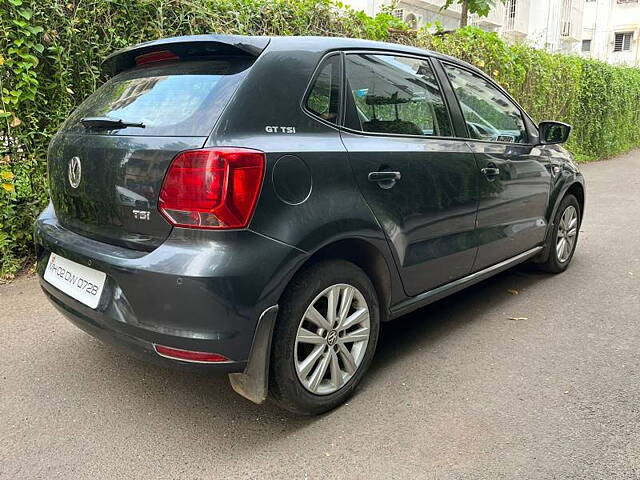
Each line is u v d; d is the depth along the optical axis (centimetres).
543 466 235
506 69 962
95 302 251
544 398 289
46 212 316
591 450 245
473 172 353
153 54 289
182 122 242
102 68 328
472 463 238
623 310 410
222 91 245
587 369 320
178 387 307
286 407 262
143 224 240
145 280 228
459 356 339
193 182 225
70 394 299
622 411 276
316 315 262
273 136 246
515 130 425
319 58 278
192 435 263
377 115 302
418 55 346
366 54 306
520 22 2380
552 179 451
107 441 259
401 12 1711
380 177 285
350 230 266
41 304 416
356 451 248
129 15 485
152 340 232
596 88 1311
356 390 300
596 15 3606
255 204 231
